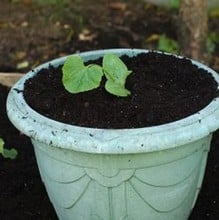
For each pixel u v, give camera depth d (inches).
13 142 56.1
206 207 47.3
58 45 73.2
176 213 41.0
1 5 81.8
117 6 81.7
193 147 37.7
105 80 41.8
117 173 36.9
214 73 43.0
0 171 52.2
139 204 38.7
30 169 52.3
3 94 62.2
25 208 48.0
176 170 38.0
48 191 42.4
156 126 35.9
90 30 76.0
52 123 37.2
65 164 38.0
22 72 68.2
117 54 46.4
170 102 39.0
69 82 38.9
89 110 38.4
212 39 73.5
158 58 45.0
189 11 61.8
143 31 76.0
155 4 82.1
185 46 63.2
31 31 75.7
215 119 37.3
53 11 79.2
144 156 36.1
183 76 42.3
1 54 71.4
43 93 41.1
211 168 51.4
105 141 35.0
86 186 38.4
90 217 40.2
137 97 39.6
